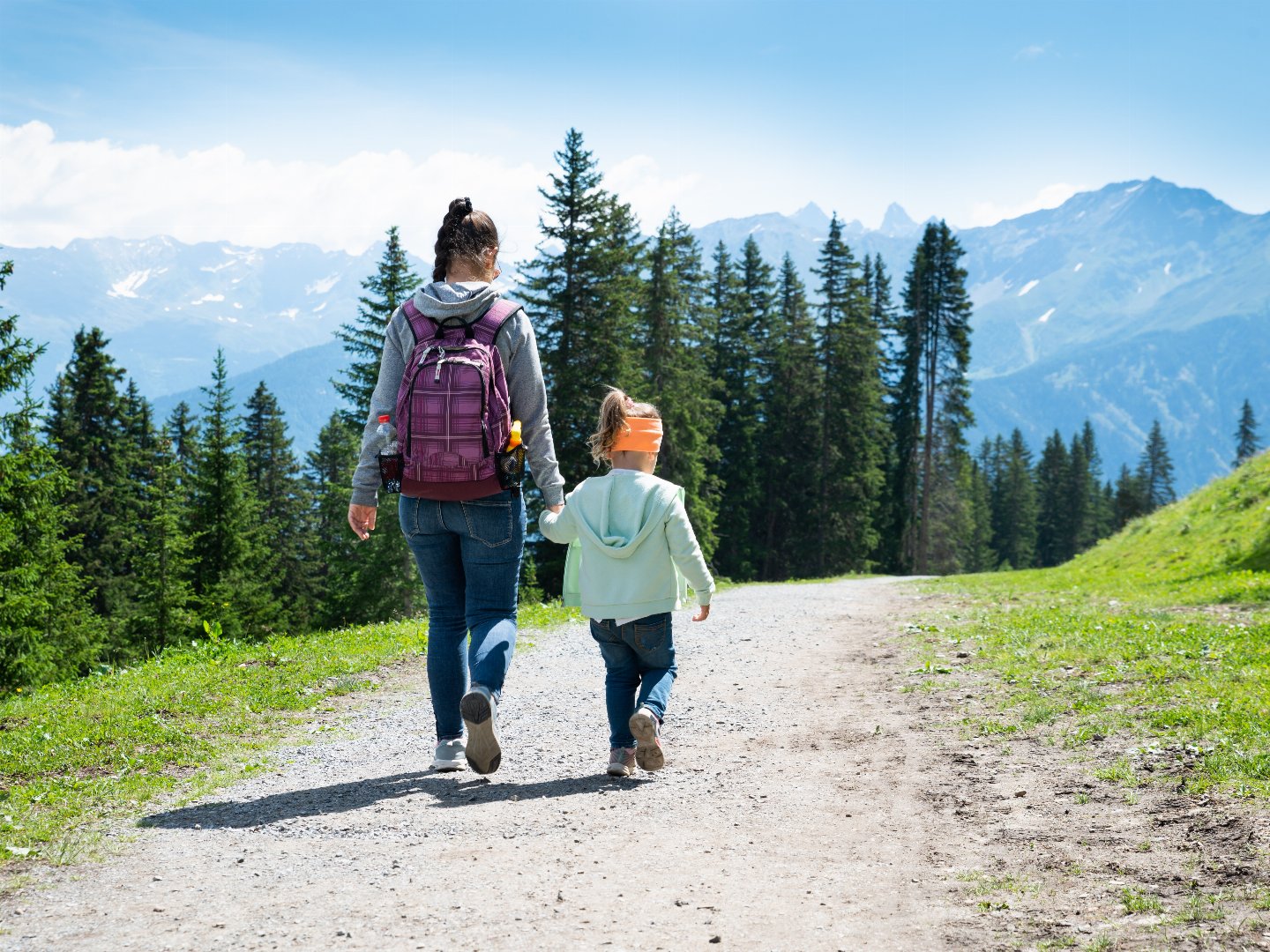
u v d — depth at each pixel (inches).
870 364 2119.8
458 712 181.6
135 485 1587.1
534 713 247.0
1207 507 799.1
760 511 2127.2
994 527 4033.0
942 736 206.2
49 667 808.3
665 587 177.3
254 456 2321.6
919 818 150.3
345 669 313.0
